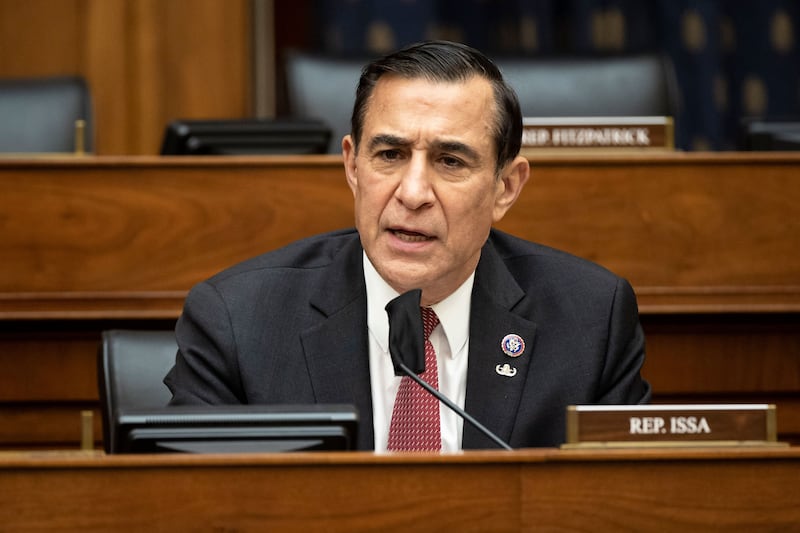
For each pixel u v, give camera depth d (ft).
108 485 16.03
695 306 32.99
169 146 33.96
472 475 16.43
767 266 33.24
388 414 24.53
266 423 18.34
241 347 24.59
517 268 26.61
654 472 16.75
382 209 23.18
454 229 23.24
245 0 56.54
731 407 18.84
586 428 18.53
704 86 58.23
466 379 24.80
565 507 16.56
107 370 25.45
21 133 38.93
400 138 22.82
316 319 25.03
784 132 37.06
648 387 26.40
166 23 55.93
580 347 25.27
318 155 33.58
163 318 32.27
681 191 33.12
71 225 32.35
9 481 15.93
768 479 16.93
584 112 38.42
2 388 32.71
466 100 23.12
